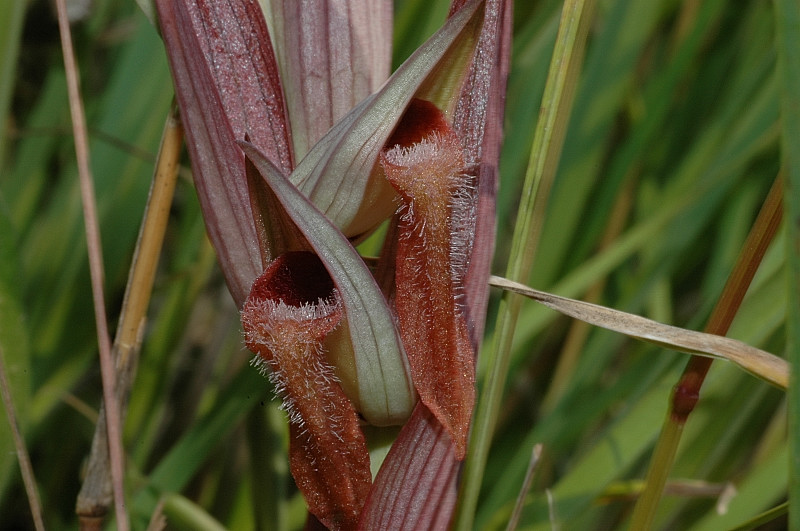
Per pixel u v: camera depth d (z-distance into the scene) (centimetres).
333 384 23
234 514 30
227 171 24
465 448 23
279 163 24
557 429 31
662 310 35
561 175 34
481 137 24
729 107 35
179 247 32
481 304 24
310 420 23
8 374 27
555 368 39
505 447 37
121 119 32
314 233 23
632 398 29
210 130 23
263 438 28
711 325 24
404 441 24
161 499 27
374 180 23
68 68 25
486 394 25
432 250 23
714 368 28
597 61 34
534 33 31
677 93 40
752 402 30
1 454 27
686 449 30
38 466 38
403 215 23
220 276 38
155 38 32
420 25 29
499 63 24
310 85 24
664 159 41
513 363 33
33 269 34
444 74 23
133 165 32
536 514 28
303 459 24
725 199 36
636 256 41
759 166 35
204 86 23
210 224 24
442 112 24
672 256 34
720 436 30
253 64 24
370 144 23
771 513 25
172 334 31
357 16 24
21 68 44
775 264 28
